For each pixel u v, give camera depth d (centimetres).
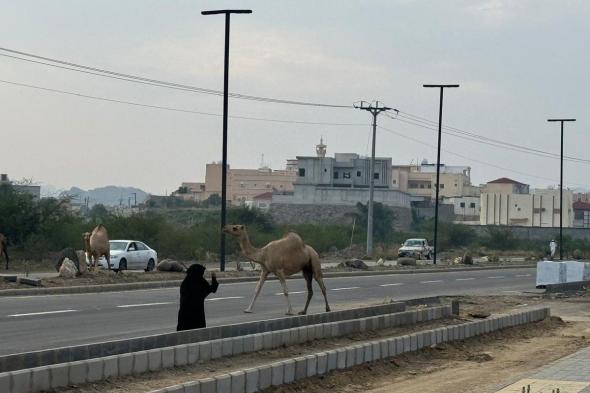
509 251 12194
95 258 4319
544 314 3222
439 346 2320
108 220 6950
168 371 1605
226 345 1789
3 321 2506
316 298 3800
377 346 2003
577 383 1748
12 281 3678
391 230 14062
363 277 5747
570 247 12269
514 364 2155
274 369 1603
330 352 1805
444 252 11156
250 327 2053
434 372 1997
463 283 5394
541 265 5041
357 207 14262
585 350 2328
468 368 2069
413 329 2542
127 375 1516
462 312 3238
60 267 4106
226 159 5262
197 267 2044
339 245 10225
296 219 14775
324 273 5669
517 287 5112
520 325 2958
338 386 1747
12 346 2006
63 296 3466
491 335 2686
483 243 12600
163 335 1758
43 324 2461
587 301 4181
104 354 1606
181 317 2031
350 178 15512
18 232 5956
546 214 17562
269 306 3284
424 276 6091
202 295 2044
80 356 1555
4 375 1263
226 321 2712
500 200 17738
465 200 19475
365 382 1825
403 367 2044
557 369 1955
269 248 2886
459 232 12525
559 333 2912
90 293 3691
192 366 1673
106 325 2491
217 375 1573
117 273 4369
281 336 1975
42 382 1334
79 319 2628
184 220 13225
